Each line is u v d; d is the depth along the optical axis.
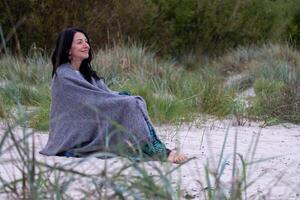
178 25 24.47
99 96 6.71
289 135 9.16
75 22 19.94
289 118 10.74
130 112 6.53
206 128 9.28
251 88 16.59
